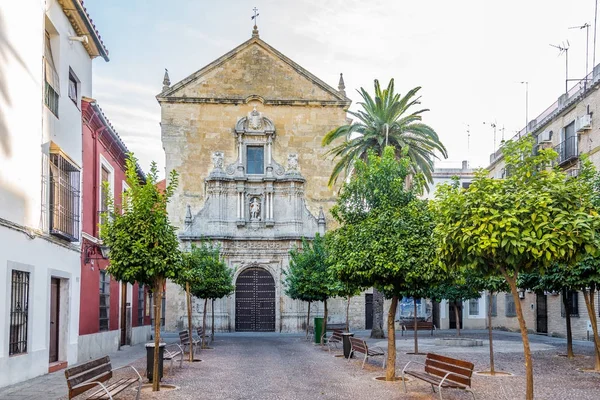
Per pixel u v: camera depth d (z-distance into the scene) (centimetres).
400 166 1625
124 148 2662
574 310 3180
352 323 4019
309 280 2714
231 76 4053
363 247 1479
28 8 1591
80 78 2112
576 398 1288
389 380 1516
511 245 962
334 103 4066
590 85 3003
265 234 3972
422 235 1447
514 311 4109
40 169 1683
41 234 1672
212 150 4003
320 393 1345
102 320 2370
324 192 4044
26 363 1557
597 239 984
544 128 3641
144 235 1408
